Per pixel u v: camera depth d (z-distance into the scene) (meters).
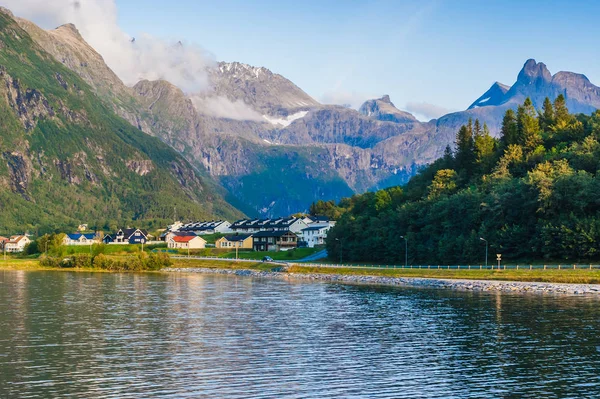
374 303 115.56
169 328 87.62
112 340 78.75
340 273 189.38
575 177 169.75
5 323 91.81
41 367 64.50
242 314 101.31
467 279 155.25
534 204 171.75
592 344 75.94
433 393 56.25
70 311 105.19
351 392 56.34
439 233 197.12
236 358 68.69
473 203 186.88
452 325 89.62
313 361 67.38
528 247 166.75
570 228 157.38
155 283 165.00
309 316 99.00
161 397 54.69
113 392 56.00
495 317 96.75
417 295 129.12
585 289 130.25
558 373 62.81
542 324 90.06
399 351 72.44
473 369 64.19
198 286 155.12
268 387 57.69
